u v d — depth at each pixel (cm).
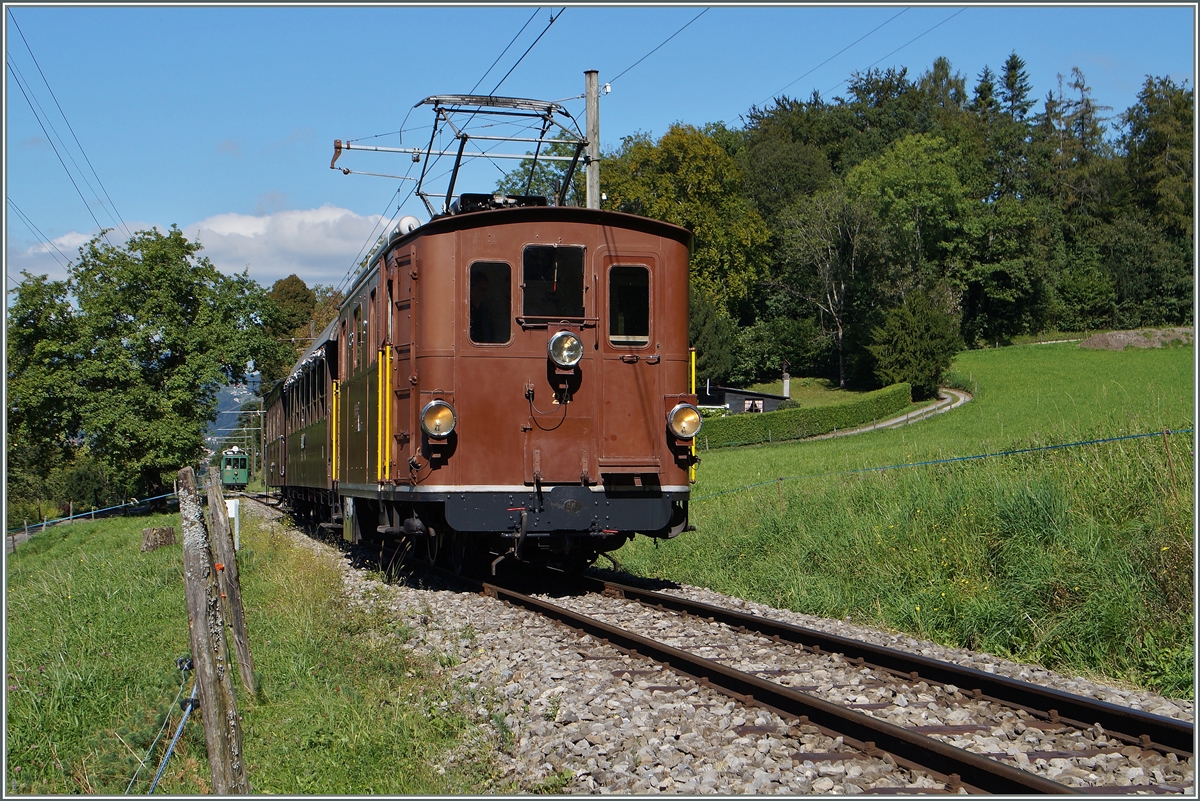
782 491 1563
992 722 575
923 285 6731
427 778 507
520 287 1032
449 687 681
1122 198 8156
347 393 1383
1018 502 991
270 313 4022
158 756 564
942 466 1373
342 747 557
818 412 4747
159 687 684
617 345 1048
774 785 469
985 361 6375
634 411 1047
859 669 714
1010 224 7100
